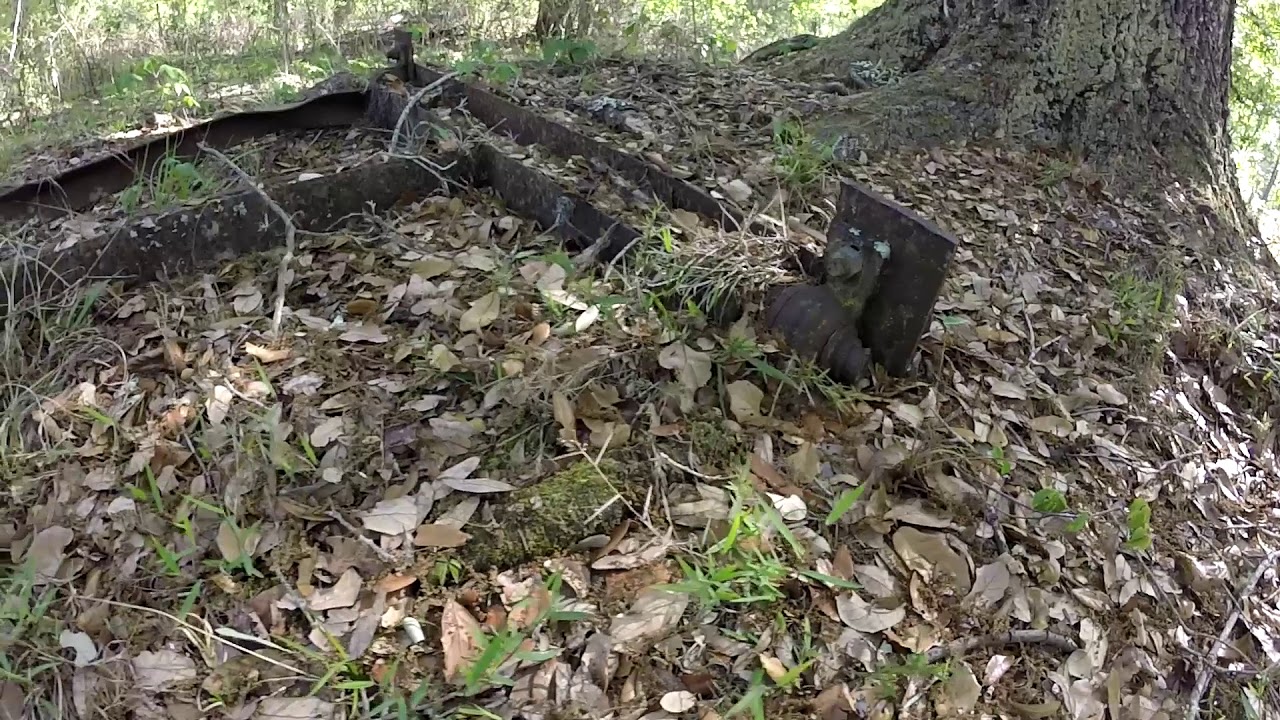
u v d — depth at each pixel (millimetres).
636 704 1603
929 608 1858
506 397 2109
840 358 2271
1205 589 2197
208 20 7219
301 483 1964
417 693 1572
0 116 5215
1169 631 2062
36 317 2443
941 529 2023
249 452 1984
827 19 8242
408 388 2172
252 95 4496
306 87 4660
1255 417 2871
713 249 2514
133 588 1808
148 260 2582
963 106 3688
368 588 1767
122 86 4707
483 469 1983
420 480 1970
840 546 1915
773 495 1965
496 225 2848
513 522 1851
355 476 1973
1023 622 1901
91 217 2910
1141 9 3680
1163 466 2449
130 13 6938
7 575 1855
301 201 2770
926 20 4059
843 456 2119
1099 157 3697
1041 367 2643
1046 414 2486
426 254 2672
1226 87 3994
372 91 3600
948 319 2604
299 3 7078
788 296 2318
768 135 3391
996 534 2045
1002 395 2467
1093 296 2996
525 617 1711
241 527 1889
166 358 2291
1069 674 1850
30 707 1623
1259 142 9234
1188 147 3771
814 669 1693
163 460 2025
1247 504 2551
